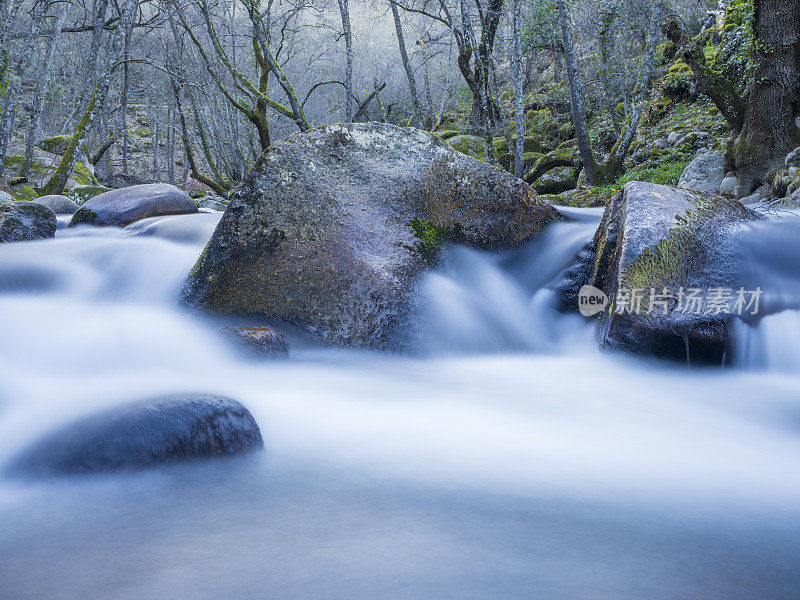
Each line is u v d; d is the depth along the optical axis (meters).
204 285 5.19
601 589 1.84
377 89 22.70
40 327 4.71
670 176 13.84
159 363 4.14
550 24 21.28
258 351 4.36
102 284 6.35
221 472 2.67
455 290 5.44
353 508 2.38
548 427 3.41
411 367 4.73
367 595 1.79
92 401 3.13
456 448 3.05
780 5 10.52
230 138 20.23
